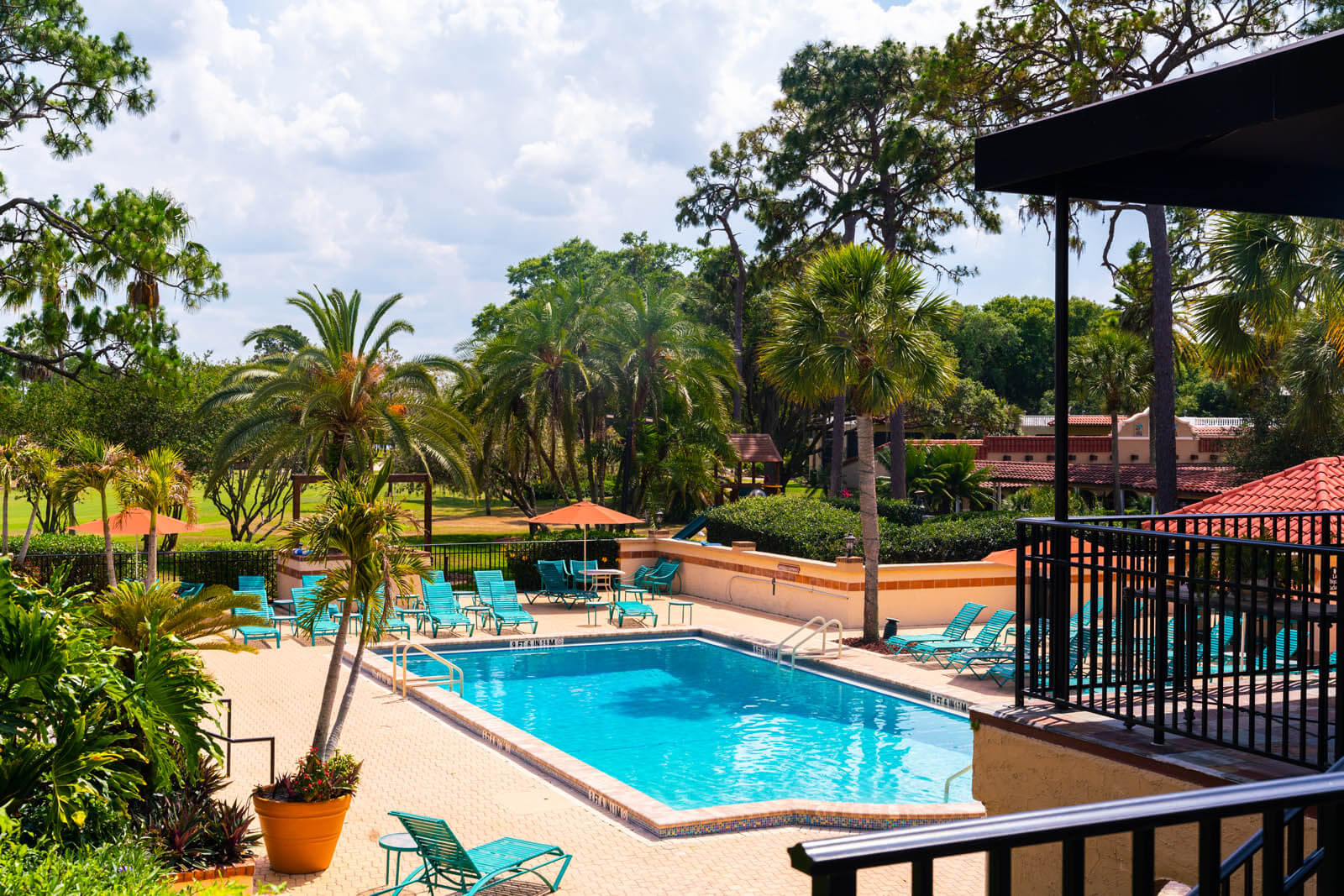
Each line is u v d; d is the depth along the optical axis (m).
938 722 16.72
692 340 37.72
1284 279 15.46
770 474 50.50
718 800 13.09
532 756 13.61
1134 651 6.30
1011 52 31.06
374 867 9.98
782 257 50.25
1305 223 15.58
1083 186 6.11
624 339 37.09
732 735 16.08
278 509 42.81
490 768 13.43
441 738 14.79
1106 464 47.19
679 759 14.83
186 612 9.98
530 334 35.00
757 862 10.23
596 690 18.98
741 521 28.69
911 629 23.19
